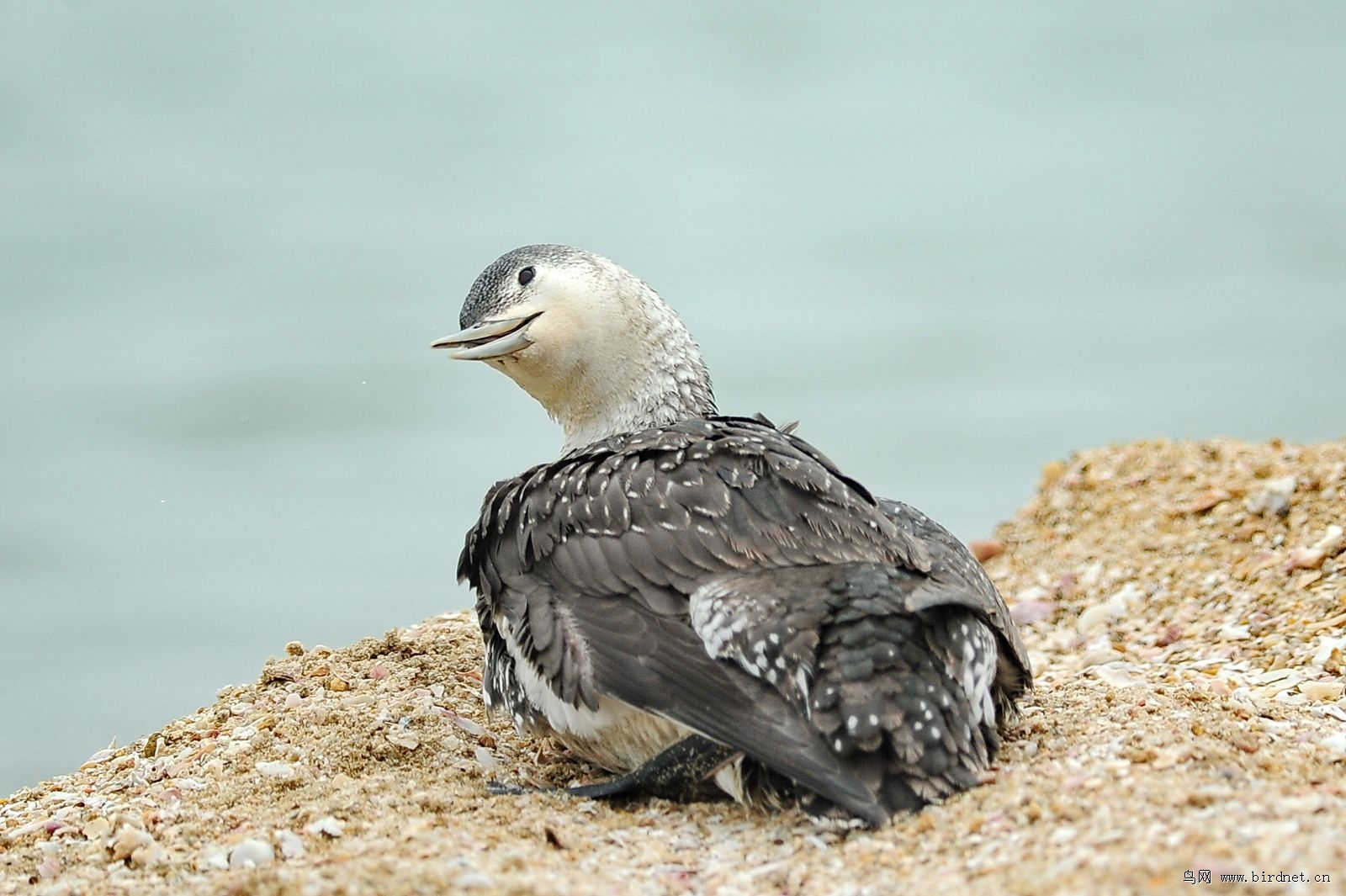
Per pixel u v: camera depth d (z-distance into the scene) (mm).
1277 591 15008
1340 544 15211
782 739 9359
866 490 10680
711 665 9766
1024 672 10914
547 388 12961
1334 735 10758
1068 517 18516
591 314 12594
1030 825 8945
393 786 10742
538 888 8547
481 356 12648
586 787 10641
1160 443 19250
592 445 11805
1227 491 17266
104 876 9609
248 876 8945
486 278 13211
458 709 12461
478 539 11477
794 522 10234
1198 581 15867
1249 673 13398
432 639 13891
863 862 8961
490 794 10680
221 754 11586
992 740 10125
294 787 10875
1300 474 16844
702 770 10117
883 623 9578
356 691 12797
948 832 9070
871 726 9273
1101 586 16484
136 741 12836
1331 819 8344
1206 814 8625
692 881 9125
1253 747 10125
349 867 8836
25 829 10648
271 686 13086
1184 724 10602
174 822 10320
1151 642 14938
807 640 9516
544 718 10977
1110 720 10875
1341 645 13336
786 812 9969
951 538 11430
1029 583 17188
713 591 9977
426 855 9094
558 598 10602
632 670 9961
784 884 8945
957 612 10000
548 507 10914
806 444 11172
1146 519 17578
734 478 10469
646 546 10344
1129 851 8172
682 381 12805
